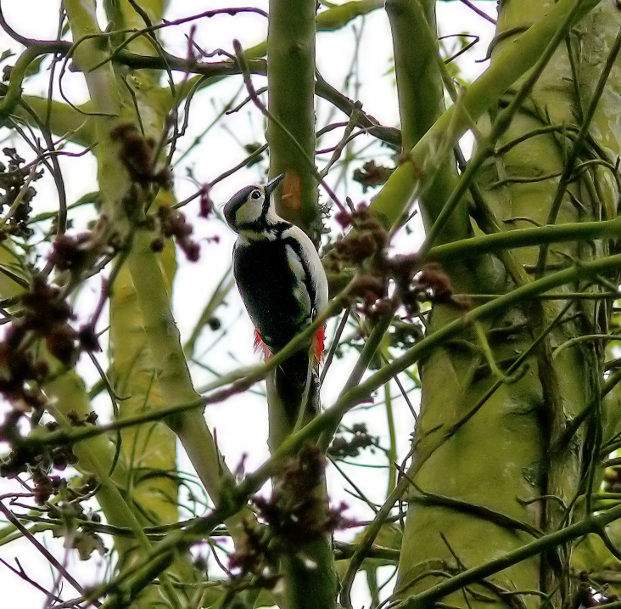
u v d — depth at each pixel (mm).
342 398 6520
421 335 11188
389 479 11102
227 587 5969
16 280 8883
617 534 11789
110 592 6402
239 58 7398
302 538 5793
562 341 9258
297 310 11102
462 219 9258
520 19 11047
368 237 6008
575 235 7398
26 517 9023
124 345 12773
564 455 8773
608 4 10969
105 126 9086
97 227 5367
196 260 5500
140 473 11727
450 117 8547
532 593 8008
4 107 9258
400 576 8664
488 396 8625
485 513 8586
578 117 10328
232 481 6402
